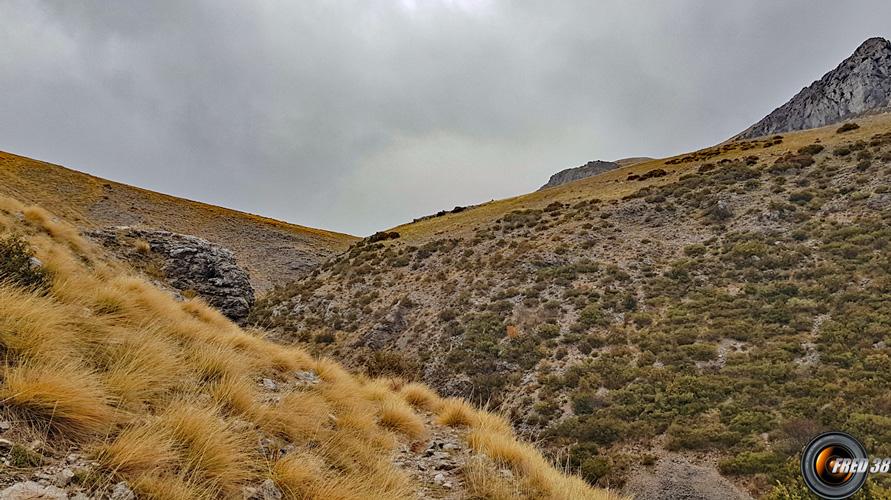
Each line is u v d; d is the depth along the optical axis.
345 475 4.57
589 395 16.97
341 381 8.49
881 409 12.05
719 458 12.47
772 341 17.70
